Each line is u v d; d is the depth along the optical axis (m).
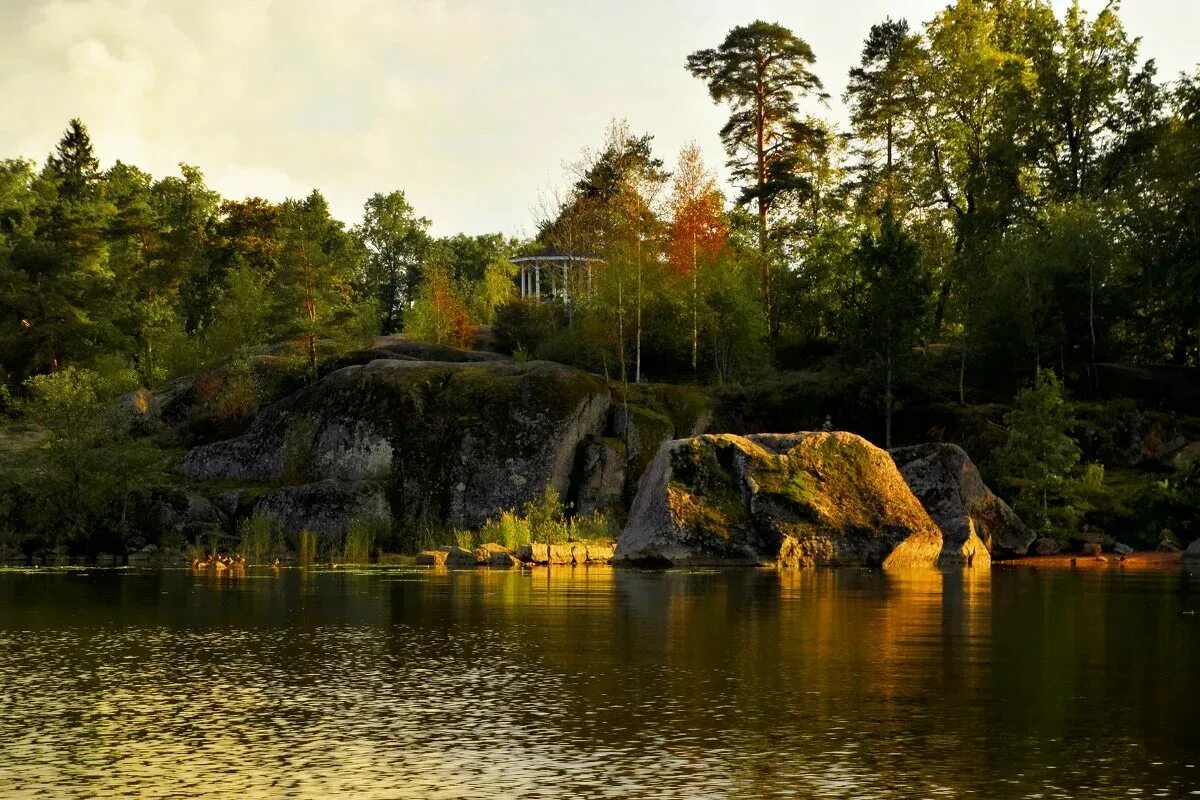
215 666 17.92
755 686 16.09
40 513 54.12
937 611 26.33
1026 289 65.56
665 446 47.03
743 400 64.62
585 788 10.78
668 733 13.11
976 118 78.00
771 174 81.31
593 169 84.88
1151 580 37.44
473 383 59.84
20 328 81.69
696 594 30.81
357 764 11.70
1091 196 72.19
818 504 45.06
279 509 55.94
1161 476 56.34
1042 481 53.00
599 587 33.66
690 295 70.44
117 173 118.94
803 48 82.12
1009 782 10.98
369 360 71.88
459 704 14.79
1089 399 64.56
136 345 91.00
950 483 49.50
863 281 65.38
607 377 64.38
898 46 80.25
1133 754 12.11
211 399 68.75
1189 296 62.75
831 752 12.19
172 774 11.32
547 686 16.12
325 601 28.89
